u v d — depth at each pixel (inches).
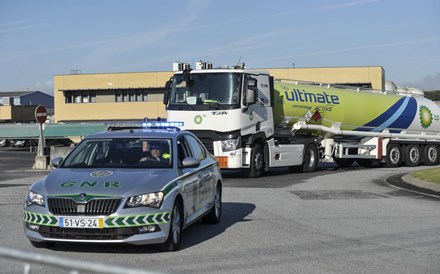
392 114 991.0
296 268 258.7
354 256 284.0
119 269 116.5
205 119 676.7
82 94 2559.1
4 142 2359.7
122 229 268.7
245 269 255.9
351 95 926.4
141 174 295.3
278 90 783.7
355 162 1144.2
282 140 817.5
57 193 276.4
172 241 287.9
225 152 669.9
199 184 339.3
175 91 697.6
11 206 467.8
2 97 3991.1
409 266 264.2
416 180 658.8
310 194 549.0
